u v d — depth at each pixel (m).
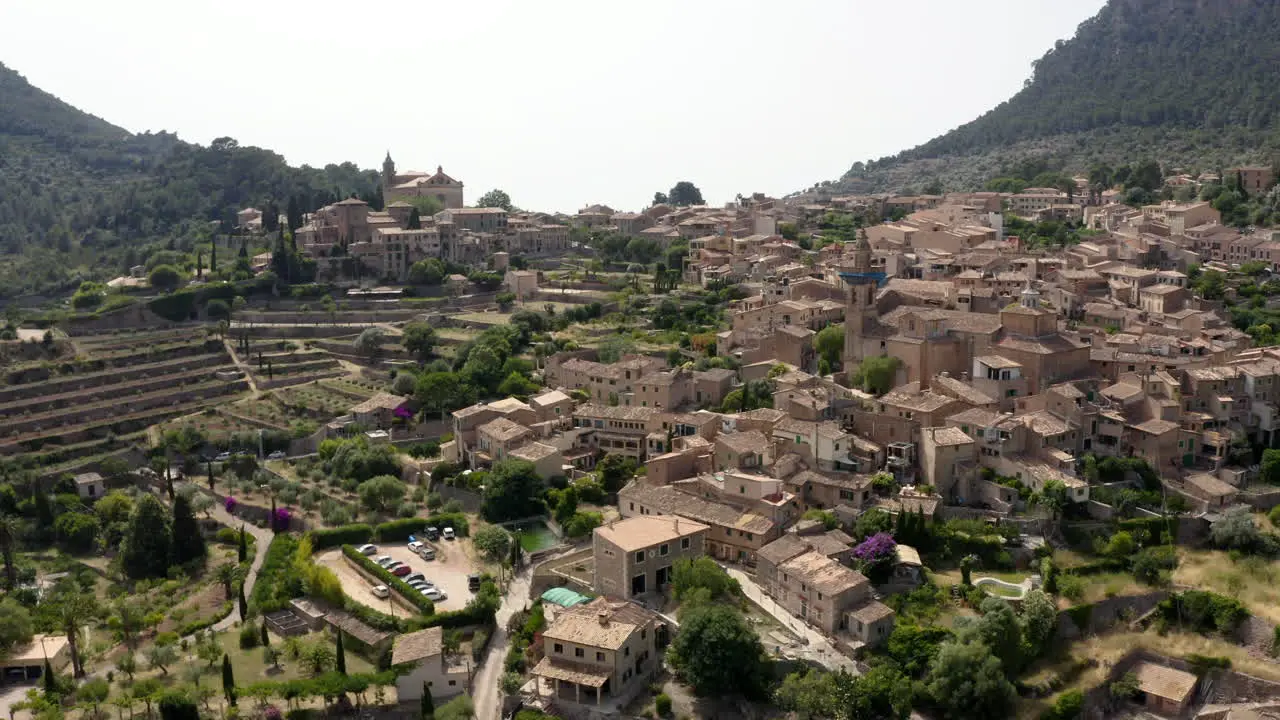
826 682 137.00
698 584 157.75
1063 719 143.50
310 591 175.12
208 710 145.00
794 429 189.62
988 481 177.50
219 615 176.25
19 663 159.25
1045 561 161.75
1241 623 158.00
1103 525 171.25
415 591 168.75
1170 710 148.38
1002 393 199.00
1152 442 187.50
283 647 159.50
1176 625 161.12
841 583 152.50
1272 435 199.62
